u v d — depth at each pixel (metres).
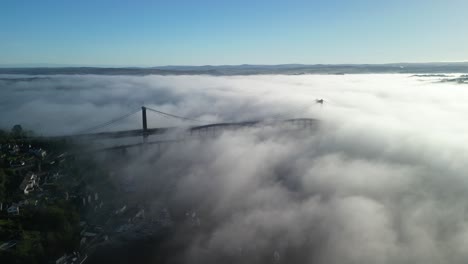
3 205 130.25
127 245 128.12
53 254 114.50
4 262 103.88
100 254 122.12
